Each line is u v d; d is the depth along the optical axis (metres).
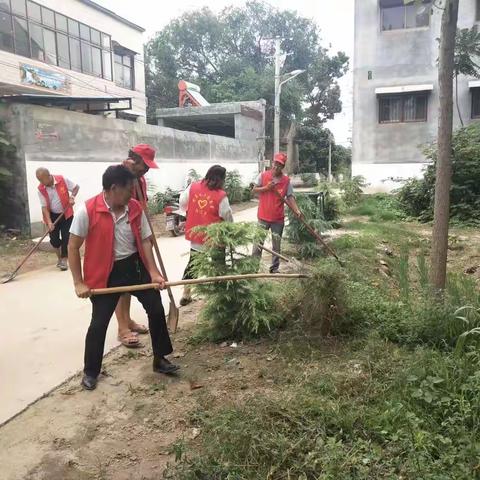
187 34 38.69
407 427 2.94
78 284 3.67
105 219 3.70
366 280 6.10
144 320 5.37
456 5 4.43
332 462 2.64
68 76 19.38
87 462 2.95
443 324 4.12
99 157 13.87
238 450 2.79
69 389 3.81
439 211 4.78
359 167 19.95
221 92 35.47
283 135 37.69
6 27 16.61
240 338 4.61
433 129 19.03
